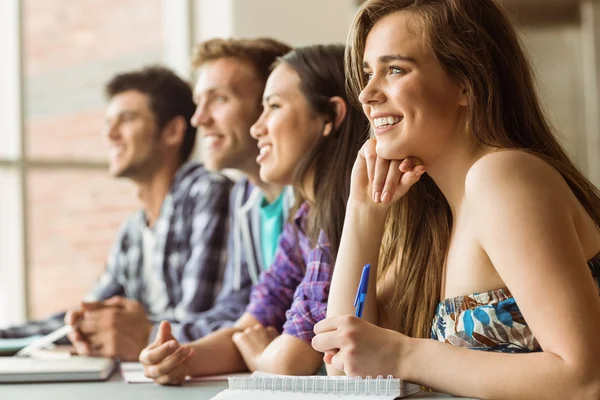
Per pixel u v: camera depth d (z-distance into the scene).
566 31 4.15
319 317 1.52
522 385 0.99
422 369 1.04
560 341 0.99
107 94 2.87
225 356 1.63
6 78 4.03
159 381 1.35
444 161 1.21
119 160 2.79
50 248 4.08
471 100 1.18
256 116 2.18
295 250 1.75
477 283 1.16
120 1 4.37
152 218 2.77
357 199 1.35
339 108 1.66
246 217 2.17
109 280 2.81
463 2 1.19
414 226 1.33
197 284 2.42
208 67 2.21
